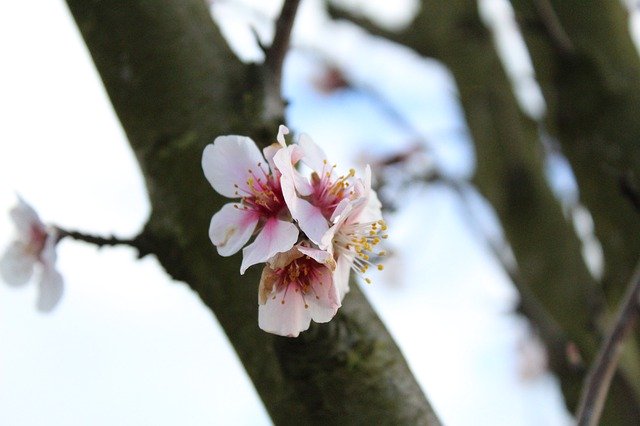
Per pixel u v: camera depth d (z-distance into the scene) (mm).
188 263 736
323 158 715
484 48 1118
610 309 1005
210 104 742
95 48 755
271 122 740
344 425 711
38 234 782
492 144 1086
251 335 726
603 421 935
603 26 980
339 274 711
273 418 722
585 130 973
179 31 750
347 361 713
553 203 1063
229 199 731
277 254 695
